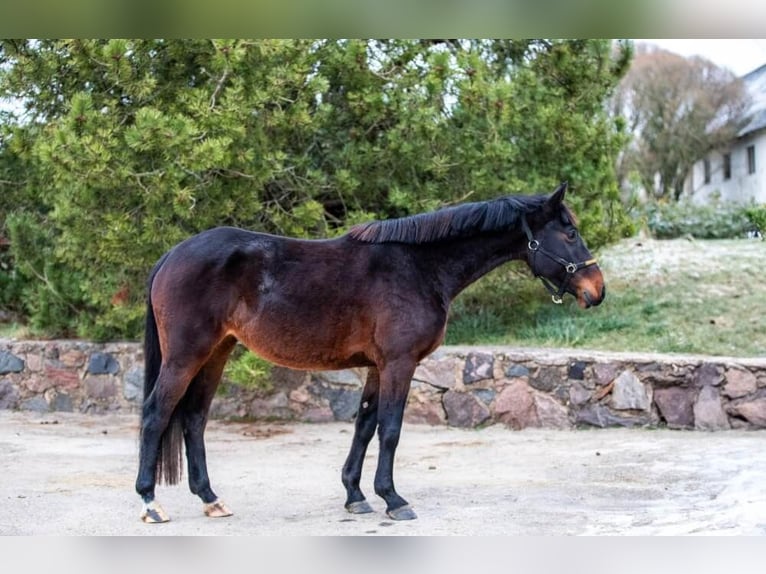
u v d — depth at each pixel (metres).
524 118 9.02
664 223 14.51
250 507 5.24
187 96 7.73
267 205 8.90
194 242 4.88
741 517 4.82
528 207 5.16
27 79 8.41
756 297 9.82
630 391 7.95
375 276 4.90
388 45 8.91
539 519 4.86
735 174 23.83
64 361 9.26
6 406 9.41
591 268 5.13
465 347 8.72
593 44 9.42
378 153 8.81
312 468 6.52
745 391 7.79
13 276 11.14
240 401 8.74
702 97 22.70
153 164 7.66
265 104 8.25
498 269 9.43
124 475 6.21
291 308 4.79
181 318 4.72
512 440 7.54
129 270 8.71
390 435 4.84
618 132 9.74
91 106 7.45
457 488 5.74
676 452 6.82
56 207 8.31
